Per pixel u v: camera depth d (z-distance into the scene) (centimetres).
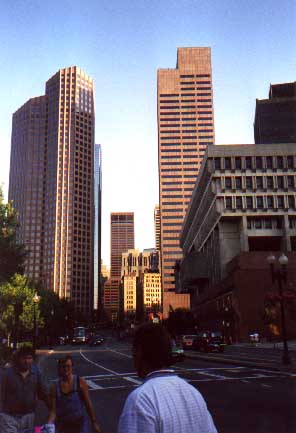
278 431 910
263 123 13662
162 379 250
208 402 1276
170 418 232
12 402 589
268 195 9400
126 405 240
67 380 587
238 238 9450
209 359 3209
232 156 9606
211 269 10612
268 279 7231
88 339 10131
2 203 3453
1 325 4675
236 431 916
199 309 11750
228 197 9438
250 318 7119
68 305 12250
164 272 19912
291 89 14575
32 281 7331
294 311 6706
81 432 581
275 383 1714
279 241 9756
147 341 267
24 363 596
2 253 3338
